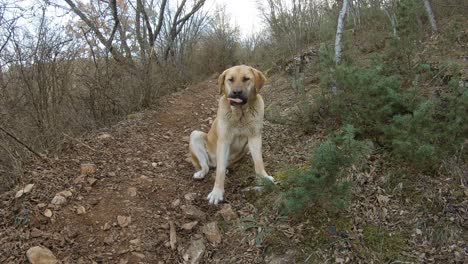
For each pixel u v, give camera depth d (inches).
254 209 66.2
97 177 74.9
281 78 154.1
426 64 81.3
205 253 59.6
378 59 86.1
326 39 150.3
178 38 219.3
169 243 60.9
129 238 60.7
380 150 71.8
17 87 88.8
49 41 96.1
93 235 60.2
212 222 64.1
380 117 70.7
